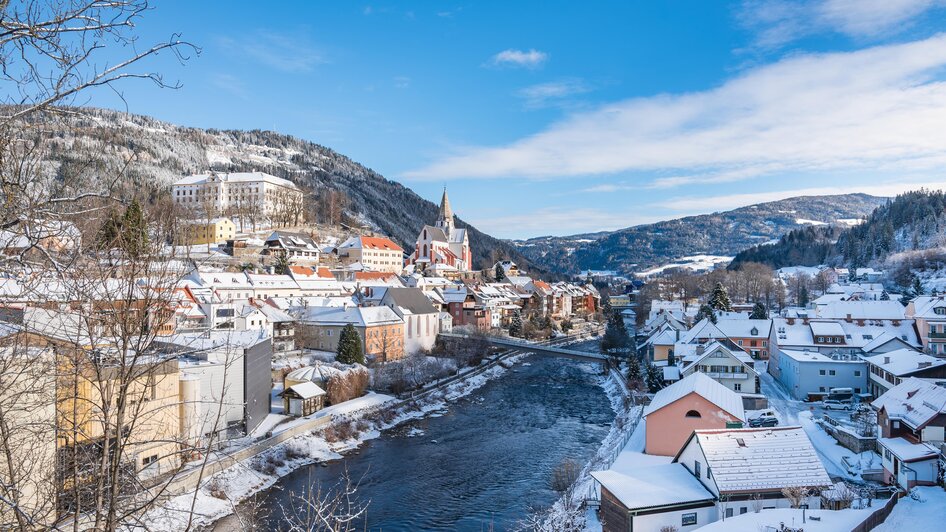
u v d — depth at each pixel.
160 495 11.45
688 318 136.12
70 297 10.40
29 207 9.41
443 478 56.22
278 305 110.88
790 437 41.44
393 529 45.00
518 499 50.94
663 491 39.22
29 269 10.55
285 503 48.81
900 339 88.38
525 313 180.88
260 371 66.62
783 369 90.44
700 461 41.06
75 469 10.45
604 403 88.50
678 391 58.53
